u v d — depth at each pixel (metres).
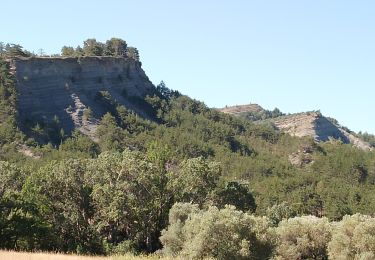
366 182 181.50
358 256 53.59
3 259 31.05
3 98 170.00
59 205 65.38
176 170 78.56
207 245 42.44
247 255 41.56
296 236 63.47
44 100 186.62
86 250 62.00
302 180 158.38
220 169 71.69
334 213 118.31
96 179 66.62
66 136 171.00
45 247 60.31
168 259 42.66
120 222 66.38
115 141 168.25
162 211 69.06
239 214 43.75
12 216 57.47
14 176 66.88
